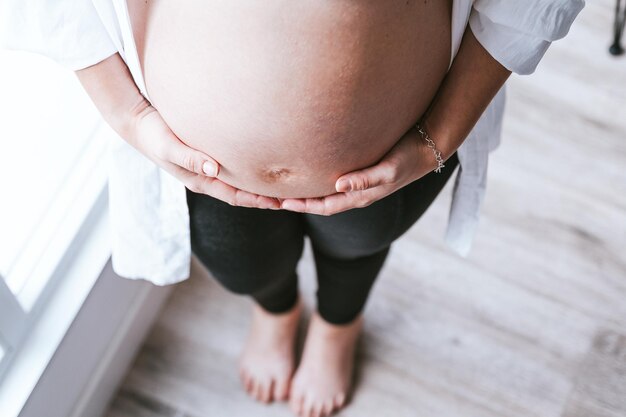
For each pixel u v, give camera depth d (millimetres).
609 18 1765
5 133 1236
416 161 836
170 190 938
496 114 969
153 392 1408
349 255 1074
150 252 1005
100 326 1280
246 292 1116
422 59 760
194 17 726
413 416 1388
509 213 1558
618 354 1431
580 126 1648
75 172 1237
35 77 1265
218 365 1433
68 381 1244
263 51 712
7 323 1086
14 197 1205
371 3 693
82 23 769
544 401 1396
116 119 842
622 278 1500
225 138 783
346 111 747
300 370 1377
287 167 803
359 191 832
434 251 1527
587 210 1562
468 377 1418
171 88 781
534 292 1487
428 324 1466
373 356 1437
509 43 776
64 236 1190
